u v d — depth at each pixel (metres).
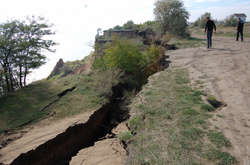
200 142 3.37
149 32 23.69
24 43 11.41
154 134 3.95
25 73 12.97
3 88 12.12
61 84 11.07
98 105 8.57
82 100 8.97
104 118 8.69
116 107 9.50
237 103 4.55
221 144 3.22
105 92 9.76
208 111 4.42
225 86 5.69
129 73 12.64
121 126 7.63
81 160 4.69
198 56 10.47
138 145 3.75
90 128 7.43
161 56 13.05
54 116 7.51
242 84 5.64
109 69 11.81
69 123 6.86
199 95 5.39
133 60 12.70
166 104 5.13
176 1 26.33
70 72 33.97
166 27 26.42
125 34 22.91
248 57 8.61
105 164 4.19
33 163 5.21
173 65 9.48
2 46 10.77
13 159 4.82
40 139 5.78
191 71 7.85
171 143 3.50
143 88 7.02
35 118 7.30
